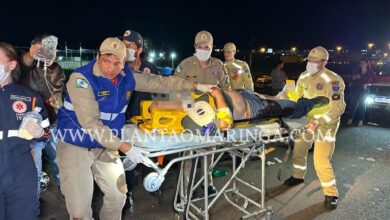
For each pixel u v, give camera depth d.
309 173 4.46
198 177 3.94
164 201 3.61
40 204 3.42
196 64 3.61
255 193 3.80
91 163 2.33
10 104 1.95
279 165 4.76
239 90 2.94
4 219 2.05
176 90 2.75
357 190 3.93
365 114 7.86
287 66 24.23
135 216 3.28
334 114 3.33
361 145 5.91
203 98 2.62
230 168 4.57
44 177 3.63
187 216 2.96
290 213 3.36
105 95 2.21
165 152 2.29
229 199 3.52
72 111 2.26
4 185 1.97
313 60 3.42
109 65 2.12
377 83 7.75
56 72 3.01
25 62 2.85
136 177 4.06
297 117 3.10
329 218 3.26
